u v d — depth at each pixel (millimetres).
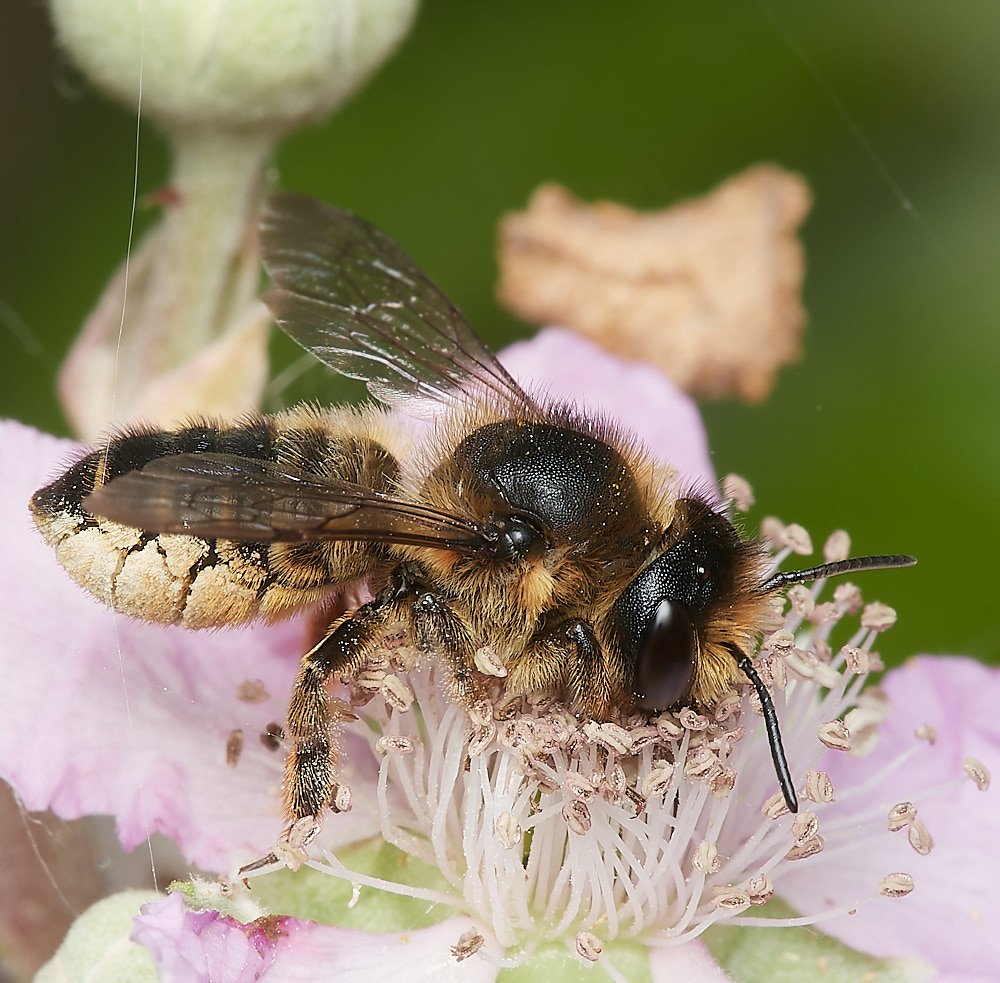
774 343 118
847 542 107
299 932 101
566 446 100
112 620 104
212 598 101
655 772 101
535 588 100
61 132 119
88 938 101
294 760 101
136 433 101
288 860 100
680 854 103
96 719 103
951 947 104
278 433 102
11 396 119
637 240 119
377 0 109
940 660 108
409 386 105
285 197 106
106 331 113
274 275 106
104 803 102
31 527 104
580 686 100
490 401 103
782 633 101
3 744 102
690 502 100
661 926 103
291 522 99
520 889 102
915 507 119
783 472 120
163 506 97
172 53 108
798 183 119
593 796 101
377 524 100
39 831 103
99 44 109
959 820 106
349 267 106
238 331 110
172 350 113
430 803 103
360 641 101
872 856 105
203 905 101
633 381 113
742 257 119
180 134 111
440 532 100
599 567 99
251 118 110
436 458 102
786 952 103
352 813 104
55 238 120
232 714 104
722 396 119
